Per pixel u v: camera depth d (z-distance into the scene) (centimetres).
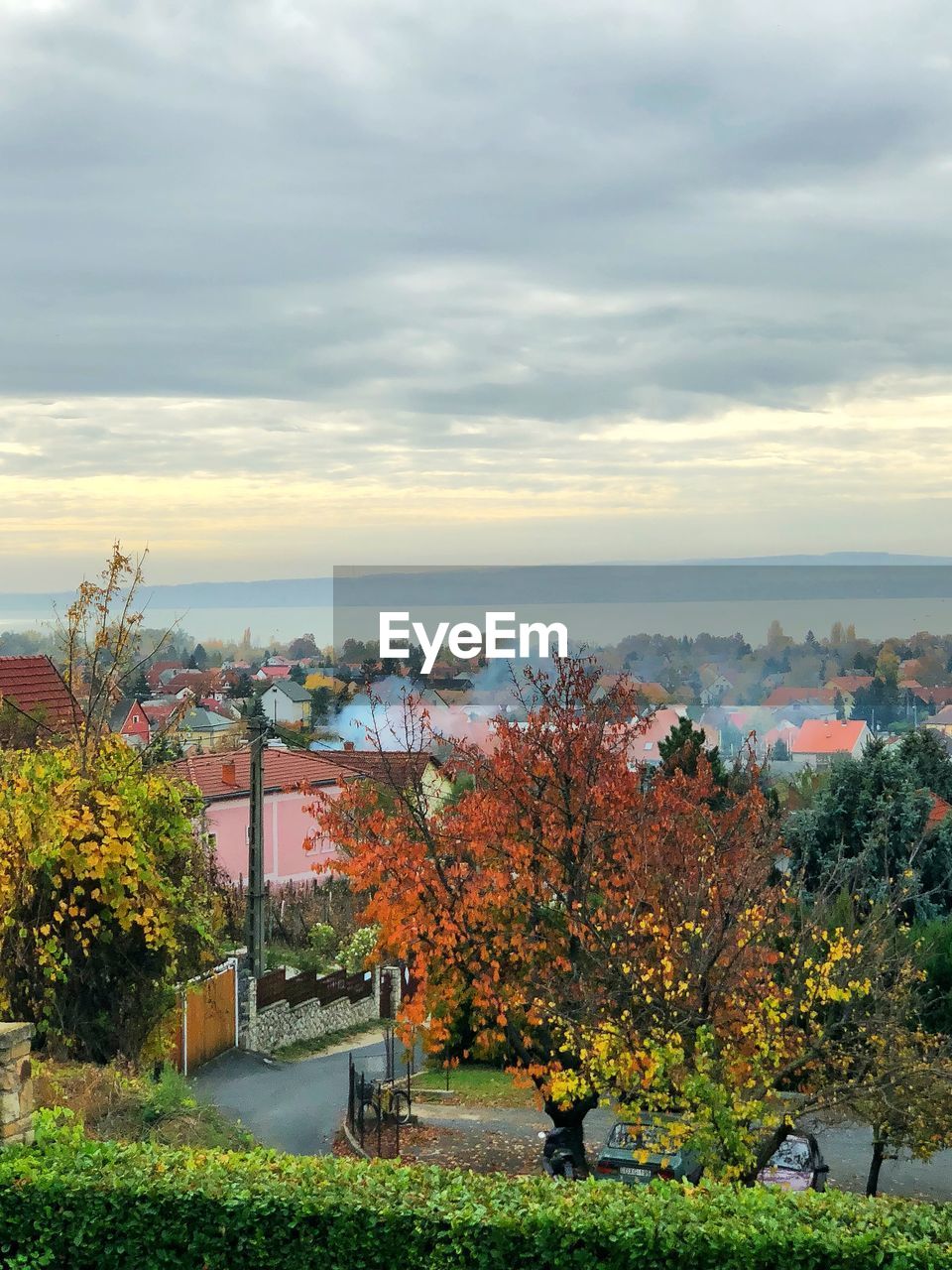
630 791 1942
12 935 1806
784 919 1598
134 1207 954
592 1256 916
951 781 3375
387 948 1933
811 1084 1588
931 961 2422
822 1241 907
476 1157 2055
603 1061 1410
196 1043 2728
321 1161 1026
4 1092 1010
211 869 3167
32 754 1973
